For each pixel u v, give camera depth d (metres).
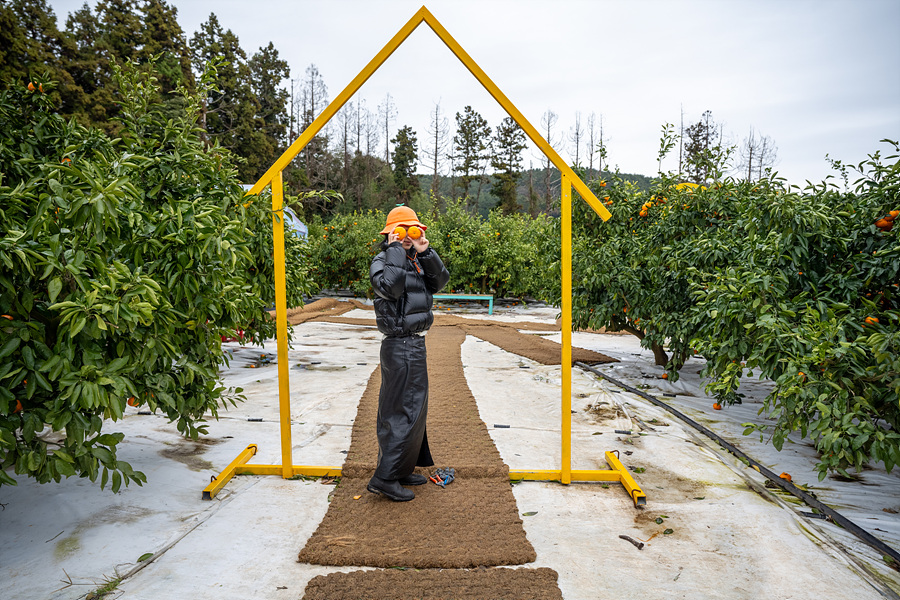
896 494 3.34
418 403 3.02
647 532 2.75
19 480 3.22
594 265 6.54
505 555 2.43
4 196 2.12
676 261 5.48
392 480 3.00
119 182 2.23
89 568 2.32
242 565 2.39
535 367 7.41
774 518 2.92
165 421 4.62
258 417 4.82
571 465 3.72
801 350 3.23
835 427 2.86
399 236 2.92
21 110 3.26
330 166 51.16
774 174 5.17
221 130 36.69
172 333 2.85
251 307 3.78
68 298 2.18
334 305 16.55
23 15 26.72
